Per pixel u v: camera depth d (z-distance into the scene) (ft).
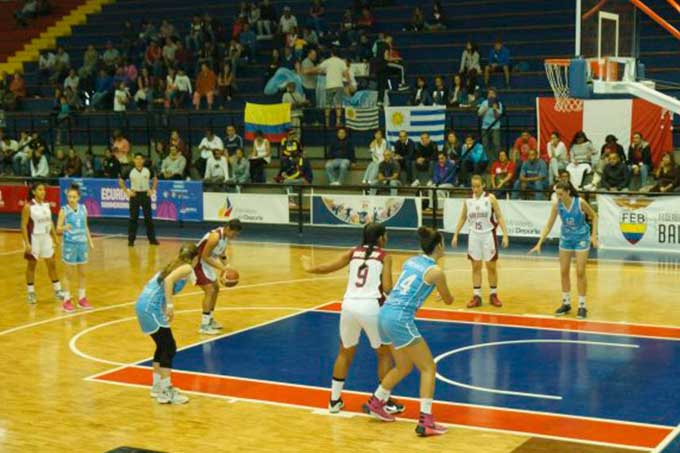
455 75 98.37
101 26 131.85
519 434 33.65
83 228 57.82
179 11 128.26
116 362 45.16
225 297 60.75
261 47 115.75
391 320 33.83
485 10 108.27
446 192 85.51
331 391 38.11
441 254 35.12
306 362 44.47
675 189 76.54
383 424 35.29
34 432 34.86
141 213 100.07
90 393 40.01
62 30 135.64
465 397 38.40
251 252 79.66
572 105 84.99
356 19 112.06
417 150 88.63
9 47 135.44
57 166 108.99
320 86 101.40
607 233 76.84
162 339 38.42
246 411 37.17
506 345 47.06
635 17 44.75
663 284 62.23
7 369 44.14
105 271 71.82
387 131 92.48
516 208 79.61
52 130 113.60
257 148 95.91
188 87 110.32
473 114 94.07
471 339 48.42
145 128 109.70
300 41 106.83
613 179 78.74
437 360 44.34
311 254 77.97
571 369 42.42
